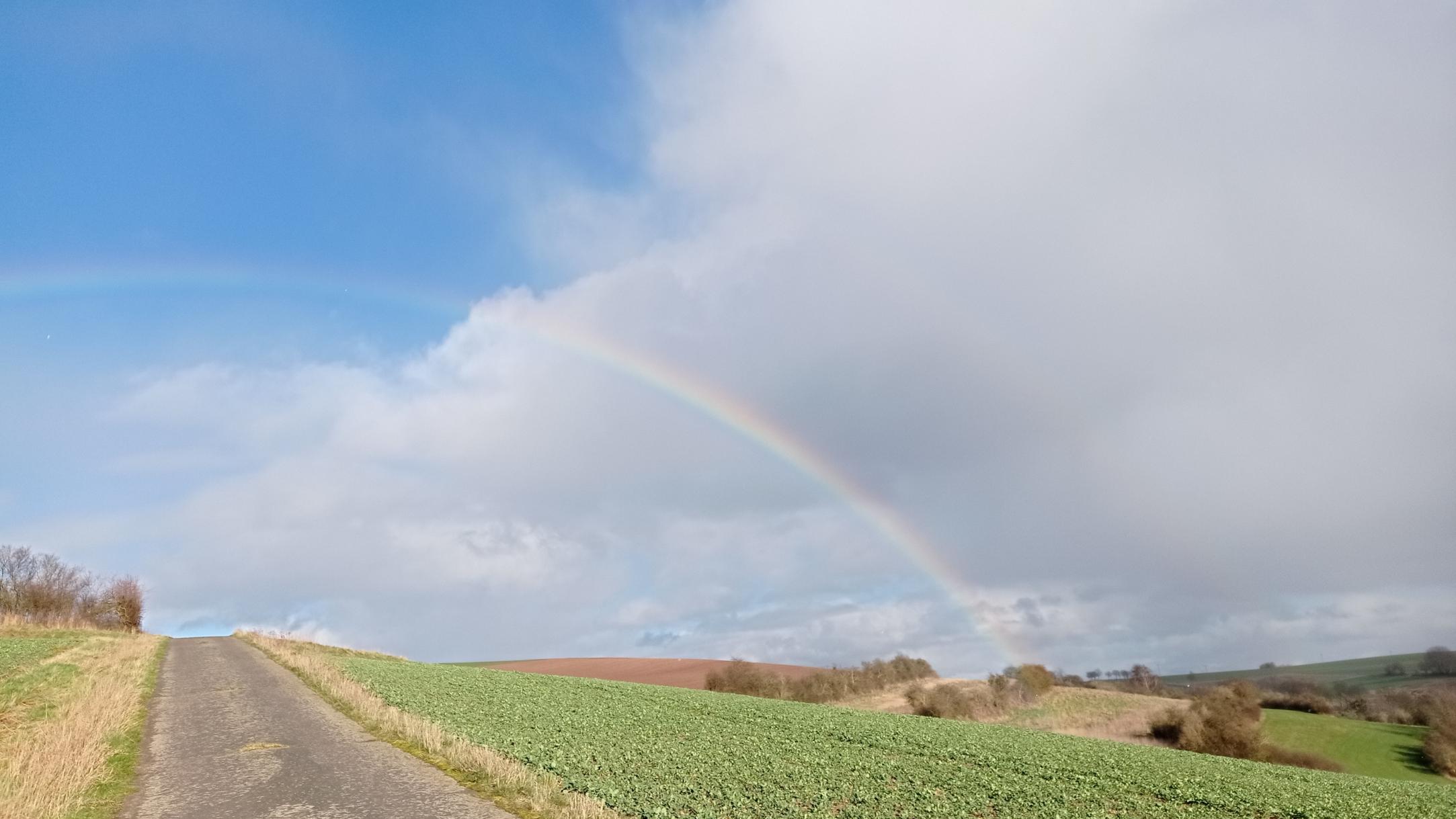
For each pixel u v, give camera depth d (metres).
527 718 33.91
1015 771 29.98
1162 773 32.88
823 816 18.97
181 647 71.56
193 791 18.25
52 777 17.17
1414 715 80.75
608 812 16.27
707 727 35.81
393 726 26.16
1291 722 78.75
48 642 62.84
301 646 78.25
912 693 84.44
